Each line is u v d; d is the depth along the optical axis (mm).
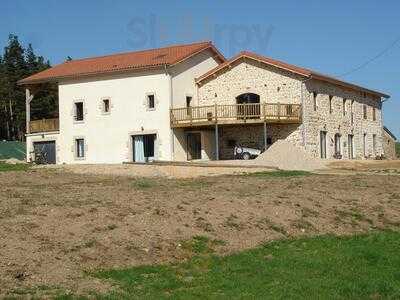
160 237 12180
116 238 11641
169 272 10562
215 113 41406
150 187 19531
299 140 41875
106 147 45000
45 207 13461
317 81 44000
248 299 9344
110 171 31109
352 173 29094
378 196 19406
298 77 41906
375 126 55719
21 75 82250
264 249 12734
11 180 24953
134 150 44031
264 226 14352
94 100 45438
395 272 11578
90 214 12914
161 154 42938
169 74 42750
